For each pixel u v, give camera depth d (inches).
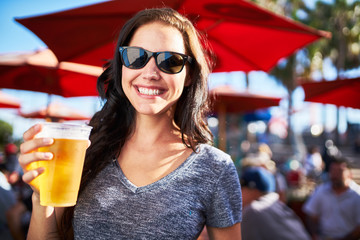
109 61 62.4
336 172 189.3
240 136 485.1
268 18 106.0
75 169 44.5
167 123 55.7
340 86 182.9
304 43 120.1
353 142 1254.9
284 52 126.5
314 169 545.3
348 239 182.7
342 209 187.0
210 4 97.7
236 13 104.4
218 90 269.1
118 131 58.0
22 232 141.0
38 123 43.8
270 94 293.4
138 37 52.6
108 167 53.1
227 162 53.2
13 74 179.5
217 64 137.6
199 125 57.6
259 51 127.4
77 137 44.4
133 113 58.7
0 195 142.5
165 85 51.3
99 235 48.3
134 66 51.4
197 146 53.4
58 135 43.3
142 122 55.1
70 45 113.7
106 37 113.3
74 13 99.3
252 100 276.2
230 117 464.1
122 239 47.6
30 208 145.5
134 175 51.6
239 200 52.7
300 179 440.8
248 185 136.9
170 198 48.8
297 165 537.3
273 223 129.6
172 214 48.0
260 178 135.9
